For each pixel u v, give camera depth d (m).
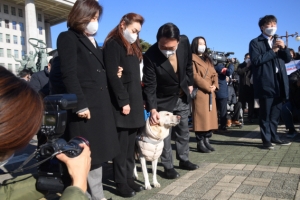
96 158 2.66
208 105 5.02
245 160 4.45
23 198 1.37
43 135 1.43
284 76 4.96
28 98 0.95
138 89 3.30
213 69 5.22
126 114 3.15
